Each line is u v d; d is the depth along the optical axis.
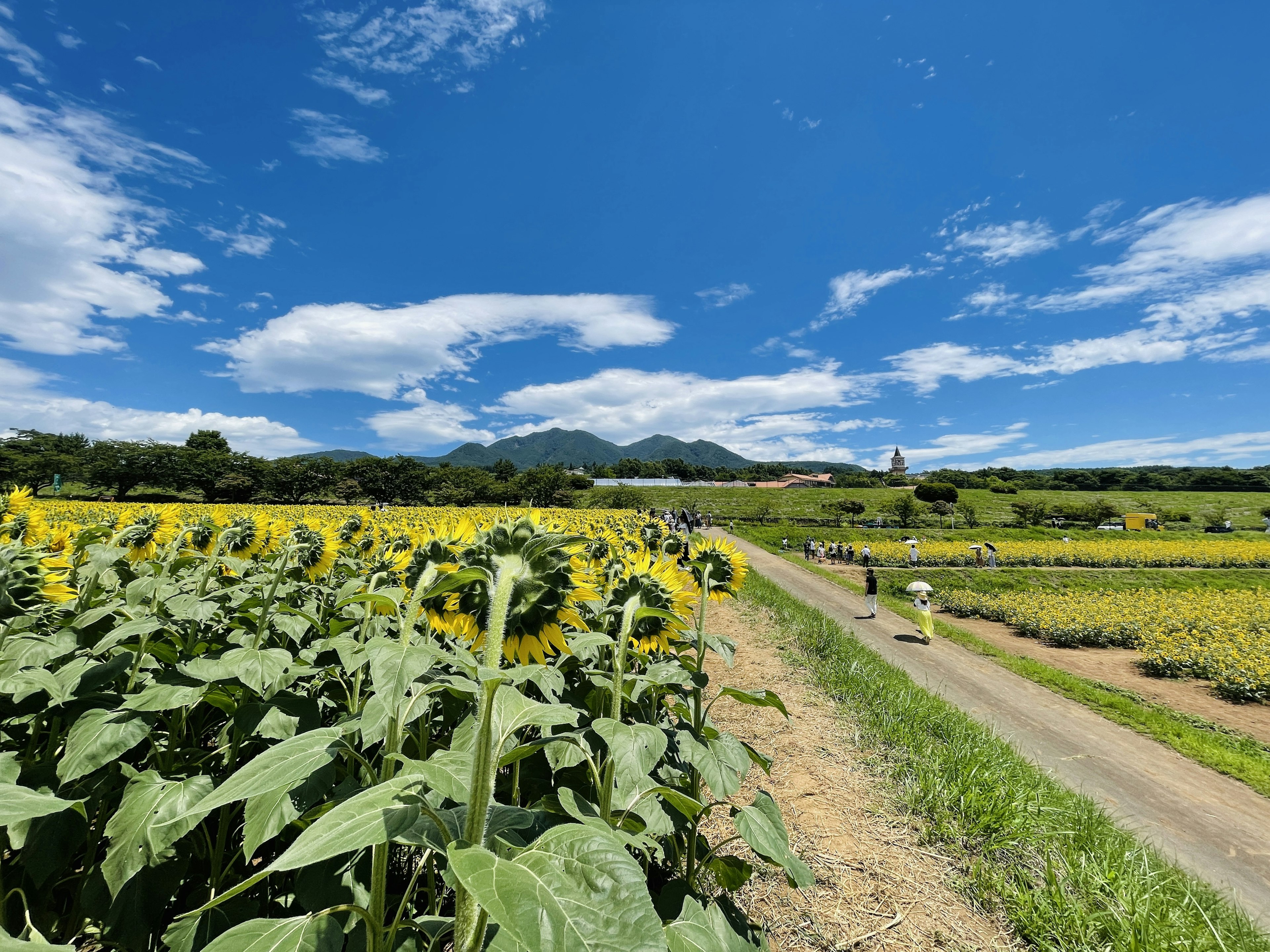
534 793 3.09
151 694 2.32
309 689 3.48
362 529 6.50
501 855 1.51
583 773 3.00
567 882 1.16
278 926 1.53
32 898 2.44
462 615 1.95
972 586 32.12
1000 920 4.08
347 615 3.97
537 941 1.02
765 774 5.93
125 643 3.01
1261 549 43.16
